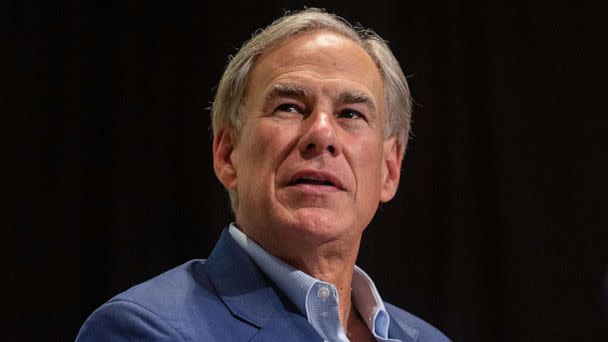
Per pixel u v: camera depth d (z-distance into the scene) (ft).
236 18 19.16
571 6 20.38
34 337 17.54
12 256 17.66
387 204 19.58
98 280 18.06
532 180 19.83
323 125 9.29
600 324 19.20
